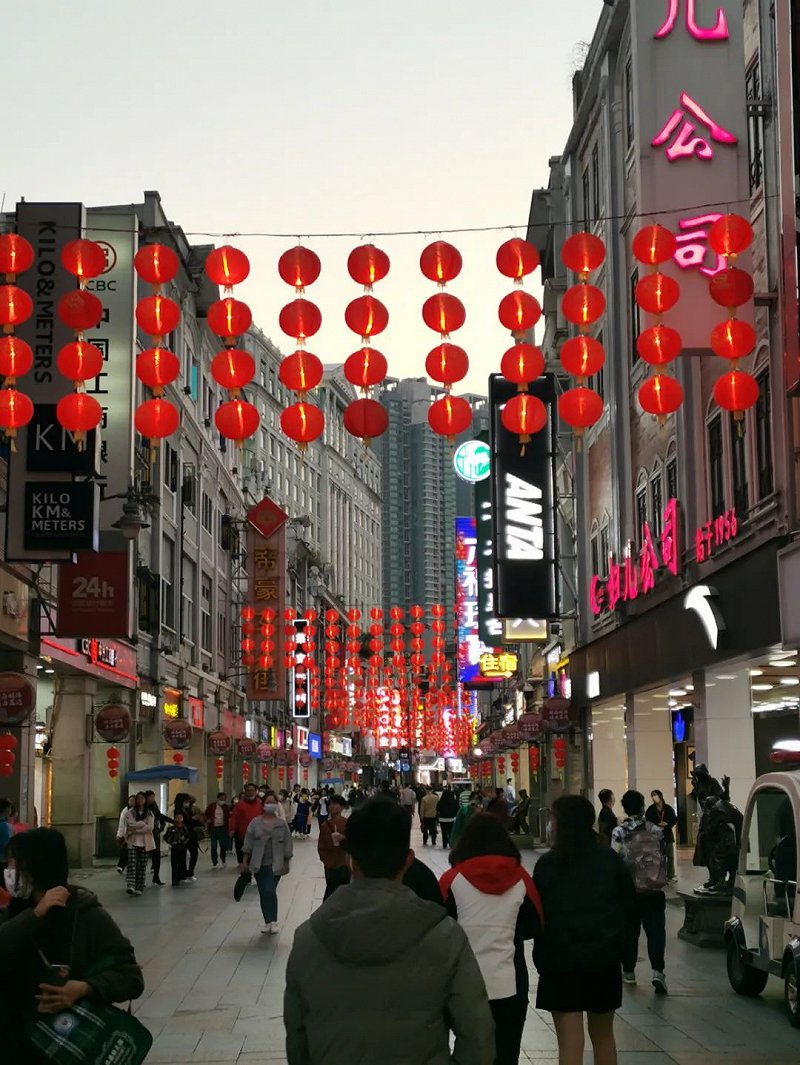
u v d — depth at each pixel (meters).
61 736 29.97
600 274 31.52
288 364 11.87
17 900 4.67
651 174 17.70
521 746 52.25
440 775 122.38
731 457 20.91
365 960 3.68
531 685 47.16
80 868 29.61
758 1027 10.25
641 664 26.70
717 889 15.17
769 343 18.50
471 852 6.55
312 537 125.25
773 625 18.23
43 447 20.14
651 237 11.95
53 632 24.98
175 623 41.50
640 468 27.73
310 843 44.56
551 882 6.86
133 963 4.59
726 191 17.66
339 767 99.62
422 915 3.75
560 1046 6.85
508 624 39.28
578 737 35.41
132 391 27.80
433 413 11.74
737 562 19.91
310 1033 3.71
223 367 11.77
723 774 21.89
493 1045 3.79
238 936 16.91
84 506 20.02
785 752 11.91
